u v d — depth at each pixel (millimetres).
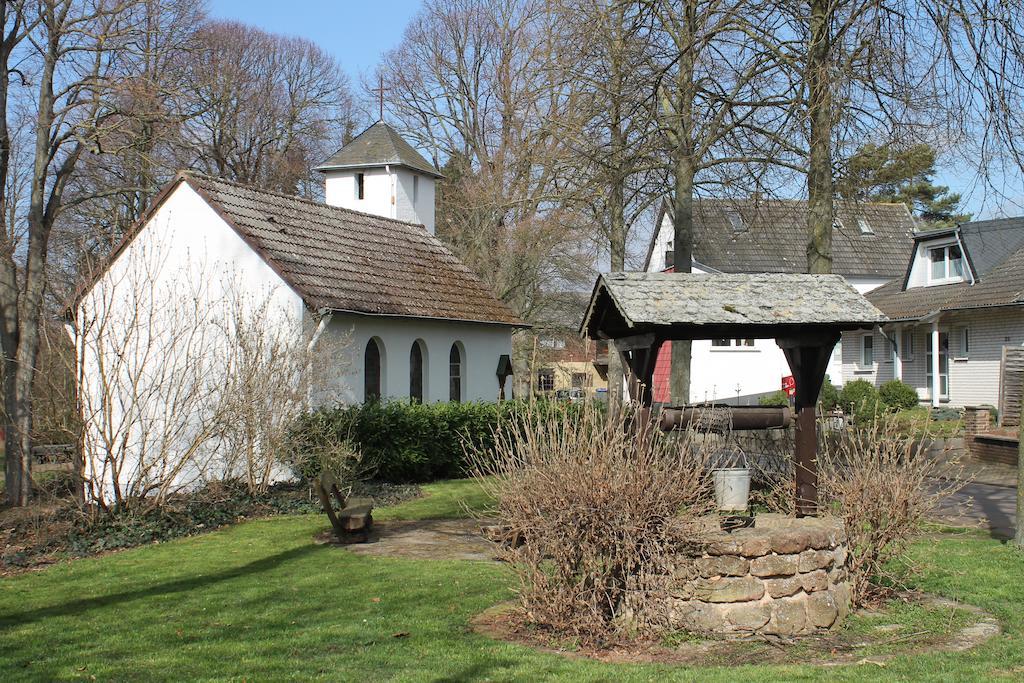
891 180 17578
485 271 37281
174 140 22266
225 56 43344
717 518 8648
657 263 47438
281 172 47625
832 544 8203
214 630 8438
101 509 14016
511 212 37469
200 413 16500
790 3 16938
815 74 15523
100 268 15711
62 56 20844
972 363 32188
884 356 37312
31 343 20031
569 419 8758
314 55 50438
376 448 19281
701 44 17953
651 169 20750
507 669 7094
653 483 7766
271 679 6930
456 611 8953
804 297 10305
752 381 40094
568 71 20422
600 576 7832
